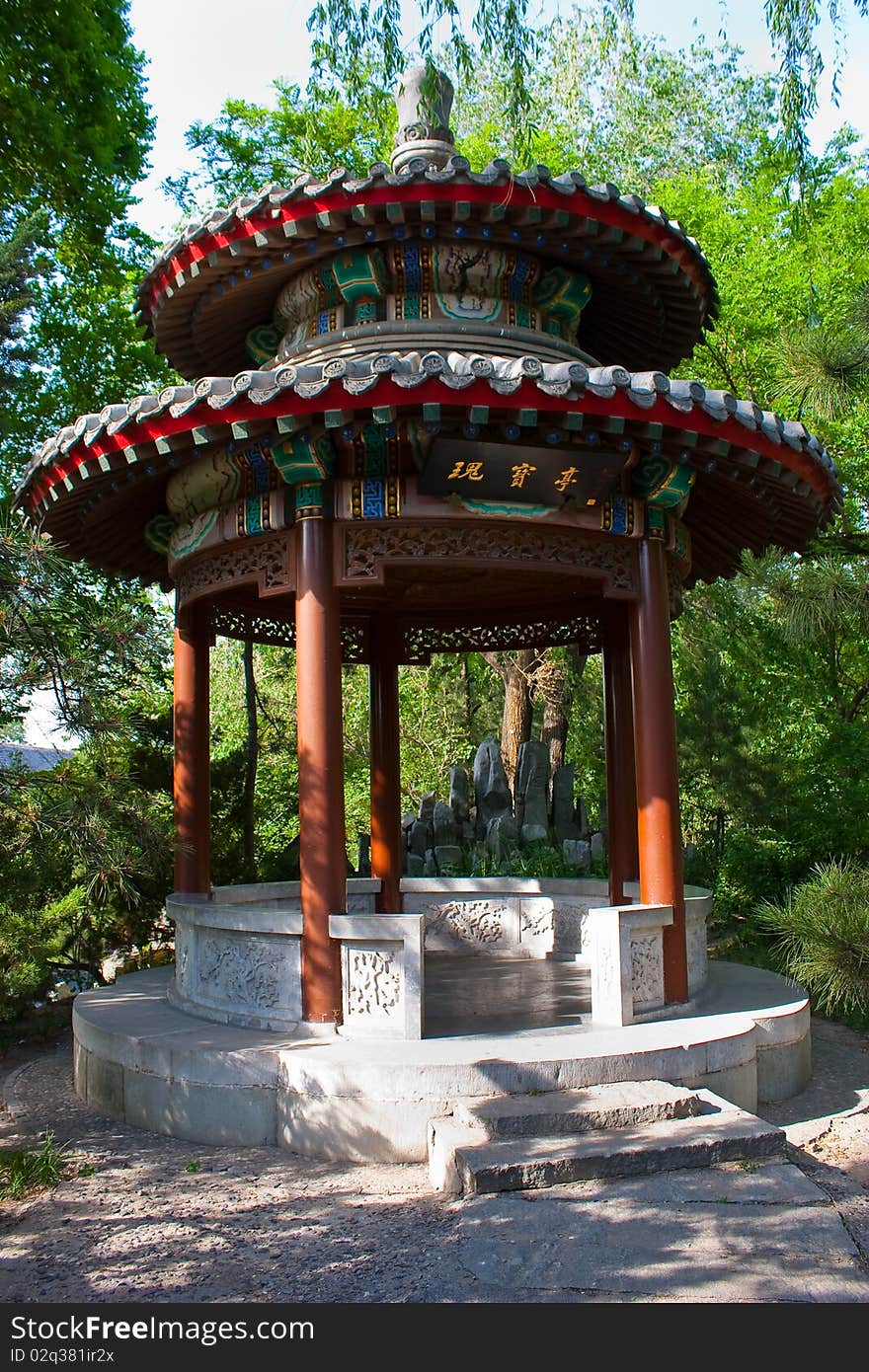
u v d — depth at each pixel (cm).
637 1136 572
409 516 725
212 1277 473
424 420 658
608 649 1073
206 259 846
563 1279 442
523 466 698
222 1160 635
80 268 1702
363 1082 628
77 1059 805
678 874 788
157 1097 694
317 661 726
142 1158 643
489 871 1412
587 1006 830
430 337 838
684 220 1894
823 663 1653
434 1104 622
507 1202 515
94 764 762
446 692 2697
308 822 719
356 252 841
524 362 637
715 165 2256
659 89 2166
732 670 1675
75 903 1038
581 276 892
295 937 727
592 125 2247
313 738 721
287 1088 649
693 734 1573
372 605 1152
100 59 1338
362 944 699
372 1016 693
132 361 1766
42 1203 570
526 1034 704
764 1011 784
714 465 758
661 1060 665
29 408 1638
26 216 1456
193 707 959
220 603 1010
